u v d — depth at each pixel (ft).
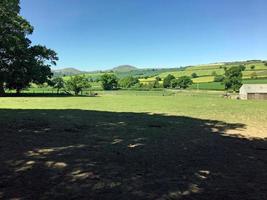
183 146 44.19
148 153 39.24
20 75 234.58
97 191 25.64
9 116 78.07
